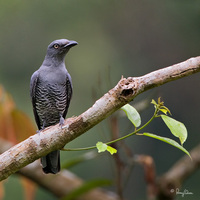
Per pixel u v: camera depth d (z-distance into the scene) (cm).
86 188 782
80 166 1650
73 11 1770
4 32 1773
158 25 1752
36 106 810
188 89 1838
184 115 1834
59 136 552
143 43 1836
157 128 1781
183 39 1681
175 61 1759
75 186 872
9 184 1441
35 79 789
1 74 1819
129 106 526
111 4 1786
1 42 1792
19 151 557
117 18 1816
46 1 1734
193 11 1539
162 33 1759
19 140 777
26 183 857
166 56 1778
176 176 872
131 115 515
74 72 1850
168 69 515
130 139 1769
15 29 1772
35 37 1794
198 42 1642
